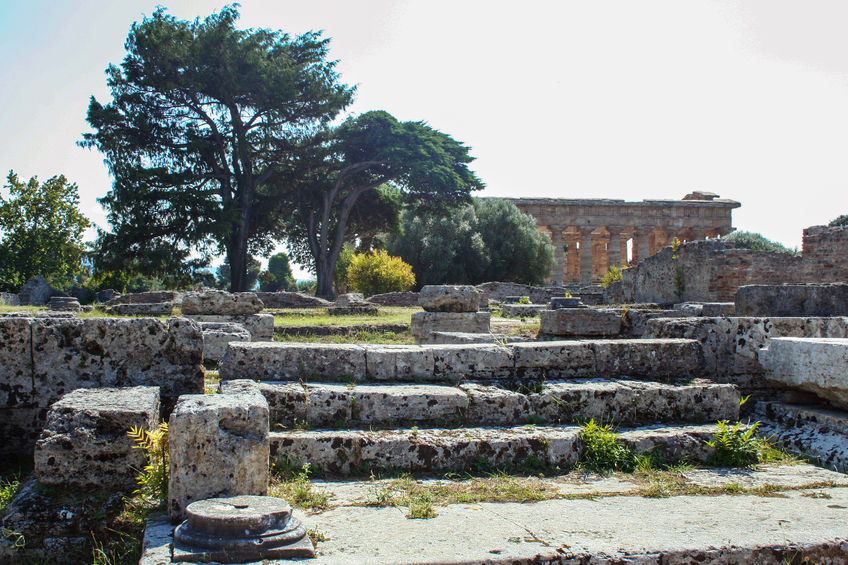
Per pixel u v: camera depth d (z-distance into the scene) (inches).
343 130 1956.2
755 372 310.7
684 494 200.1
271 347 270.4
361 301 1448.1
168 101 1796.3
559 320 486.6
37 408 246.4
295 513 170.9
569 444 228.7
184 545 147.4
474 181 2111.2
